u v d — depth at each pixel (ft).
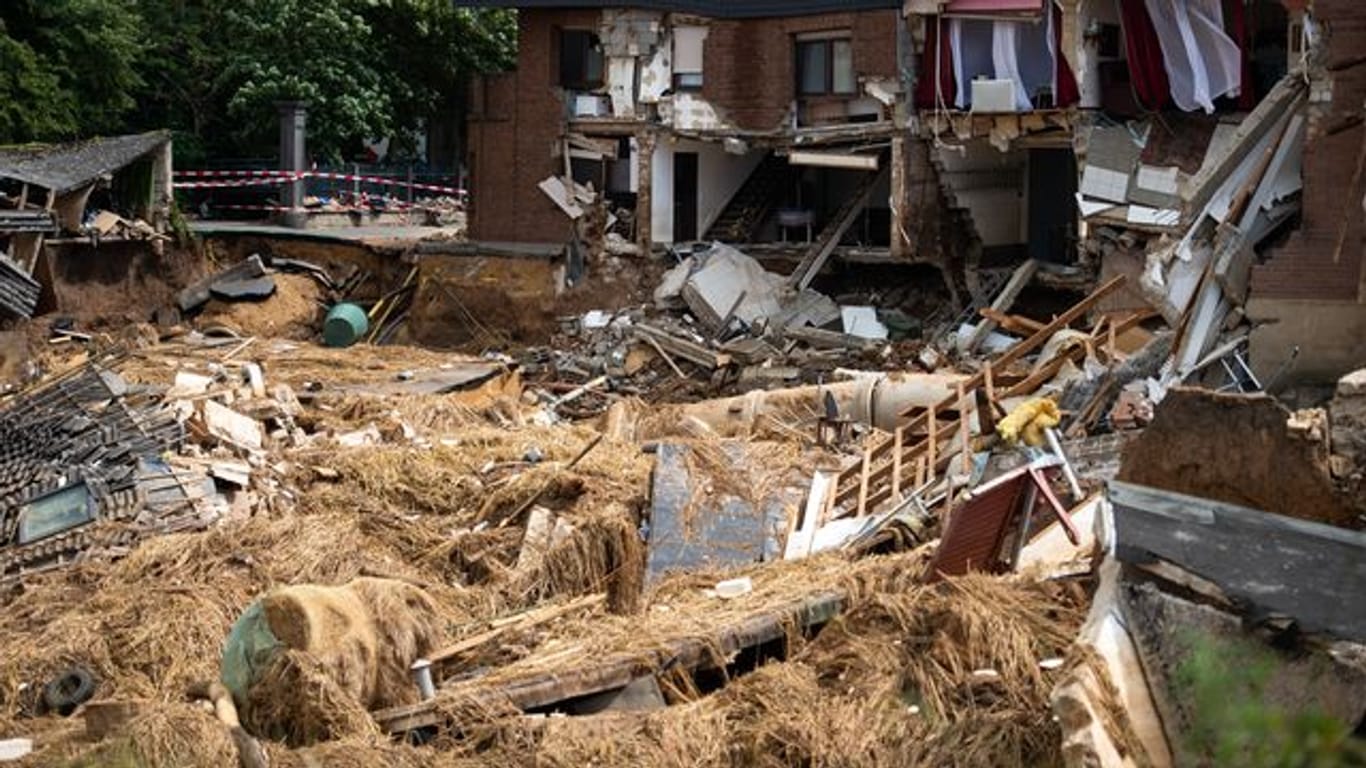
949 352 107.34
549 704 39.78
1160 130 103.96
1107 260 104.83
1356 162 83.05
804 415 87.61
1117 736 30.25
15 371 92.02
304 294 126.21
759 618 42.37
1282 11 102.83
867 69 114.93
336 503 64.18
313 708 37.81
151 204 122.01
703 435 77.92
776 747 35.63
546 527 58.49
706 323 116.06
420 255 125.70
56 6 130.52
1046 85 108.37
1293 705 30.17
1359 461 33.53
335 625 39.42
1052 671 34.55
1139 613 32.55
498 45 166.40
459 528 62.13
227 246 132.16
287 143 144.46
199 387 80.23
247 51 150.82
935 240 116.37
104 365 90.02
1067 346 67.82
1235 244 86.84
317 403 83.15
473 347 121.70
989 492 40.93
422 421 81.10
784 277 119.75
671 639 41.75
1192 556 32.94
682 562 53.62
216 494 61.98
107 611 50.65
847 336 111.04
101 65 134.82
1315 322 84.02
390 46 162.50
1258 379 84.64
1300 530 32.76
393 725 38.75
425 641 42.32
